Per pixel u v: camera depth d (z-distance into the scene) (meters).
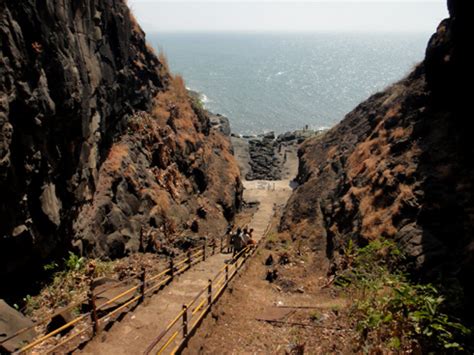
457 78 15.87
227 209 26.83
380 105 26.83
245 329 11.75
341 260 15.25
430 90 18.70
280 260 18.09
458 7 14.98
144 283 12.19
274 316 12.32
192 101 30.80
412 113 19.55
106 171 17.30
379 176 17.77
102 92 16.88
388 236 14.52
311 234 20.06
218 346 10.91
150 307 11.99
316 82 155.75
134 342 10.04
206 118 32.34
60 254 13.07
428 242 12.65
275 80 156.88
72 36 13.39
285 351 10.17
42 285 12.09
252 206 33.19
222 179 28.80
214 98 116.12
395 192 15.99
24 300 11.23
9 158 9.68
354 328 10.06
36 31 10.78
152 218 18.86
